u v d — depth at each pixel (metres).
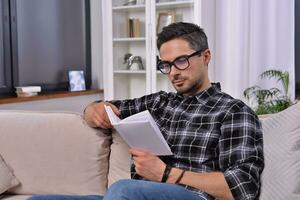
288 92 3.14
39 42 3.44
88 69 3.93
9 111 2.00
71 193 1.78
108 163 1.80
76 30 3.82
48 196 1.48
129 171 1.70
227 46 3.46
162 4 3.49
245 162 1.25
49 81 3.56
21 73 3.29
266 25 3.23
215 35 3.48
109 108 1.66
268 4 3.20
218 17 3.47
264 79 3.27
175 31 1.44
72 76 3.66
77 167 1.78
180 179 1.28
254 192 1.21
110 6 3.62
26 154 1.86
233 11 3.39
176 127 1.49
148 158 1.33
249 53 3.36
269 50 3.23
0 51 3.08
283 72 3.11
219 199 1.24
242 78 3.41
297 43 3.26
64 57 3.70
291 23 3.13
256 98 3.20
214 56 3.48
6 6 3.09
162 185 1.19
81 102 3.62
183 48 1.42
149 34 3.52
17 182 1.85
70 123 1.83
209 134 1.37
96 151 1.77
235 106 1.37
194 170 1.37
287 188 1.28
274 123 1.46
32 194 1.85
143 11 3.66
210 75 3.46
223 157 1.31
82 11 3.87
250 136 1.30
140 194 1.14
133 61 3.74
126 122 1.33
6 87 3.13
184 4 3.41
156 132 1.29
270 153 1.37
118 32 3.74
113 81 3.73
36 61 3.42
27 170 1.85
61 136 1.82
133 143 1.40
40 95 3.16
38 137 1.85
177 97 1.57
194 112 1.46
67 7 3.70
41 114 1.91
